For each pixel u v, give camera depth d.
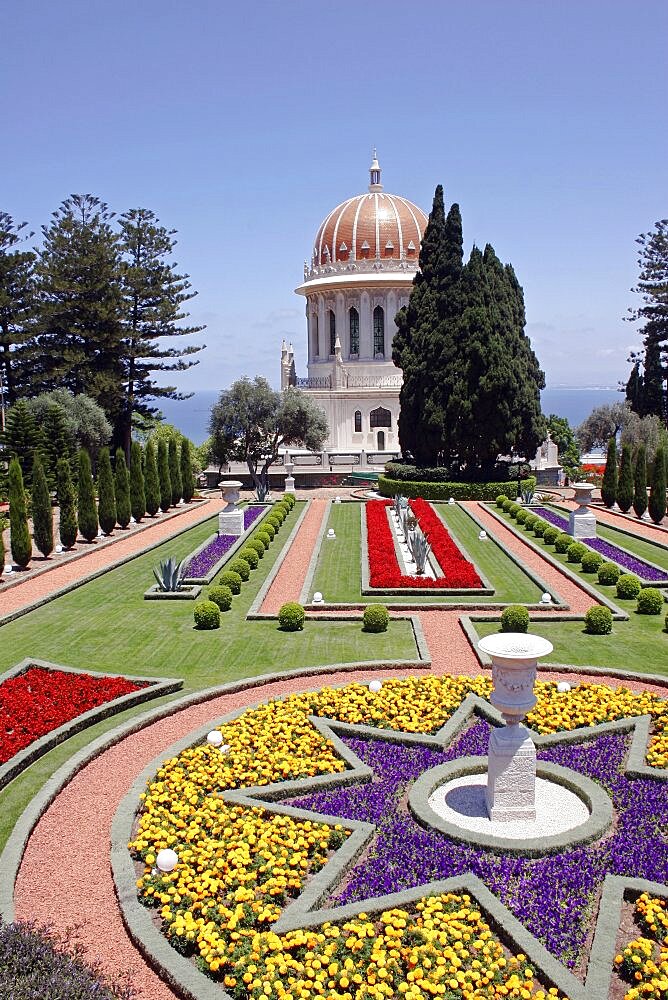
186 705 18.78
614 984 9.83
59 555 35.59
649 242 73.94
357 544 37.84
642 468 47.00
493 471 57.28
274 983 9.73
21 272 61.41
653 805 13.66
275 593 28.62
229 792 14.23
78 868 12.38
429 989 9.59
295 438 60.00
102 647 22.98
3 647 22.97
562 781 14.60
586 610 26.47
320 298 85.50
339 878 11.94
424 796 14.00
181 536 41.06
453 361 55.91
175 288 67.00
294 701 18.19
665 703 17.89
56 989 8.39
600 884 11.65
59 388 62.66
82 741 16.95
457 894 11.36
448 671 21.11
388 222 82.88
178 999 9.83
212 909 11.09
